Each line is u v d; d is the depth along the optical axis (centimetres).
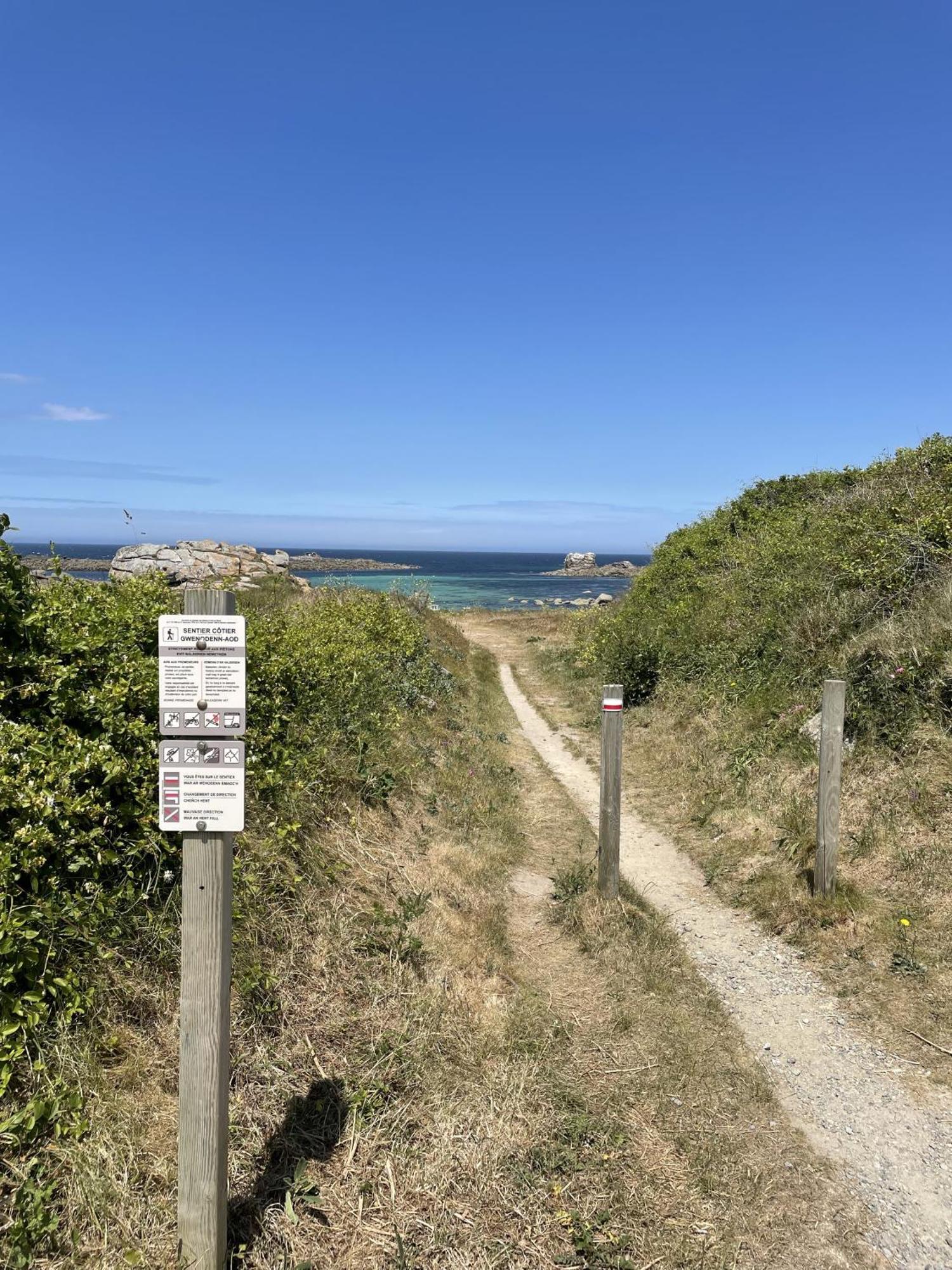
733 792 789
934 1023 444
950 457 1257
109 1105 284
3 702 391
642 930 561
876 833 604
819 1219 317
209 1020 242
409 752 811
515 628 2956
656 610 1528
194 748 236
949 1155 355
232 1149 302
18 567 439
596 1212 310
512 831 762
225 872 241
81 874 352
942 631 718
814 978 506
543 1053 409
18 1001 287
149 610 601
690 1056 423
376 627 1255
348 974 415
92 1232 248
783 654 968
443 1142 332
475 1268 280
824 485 1731
